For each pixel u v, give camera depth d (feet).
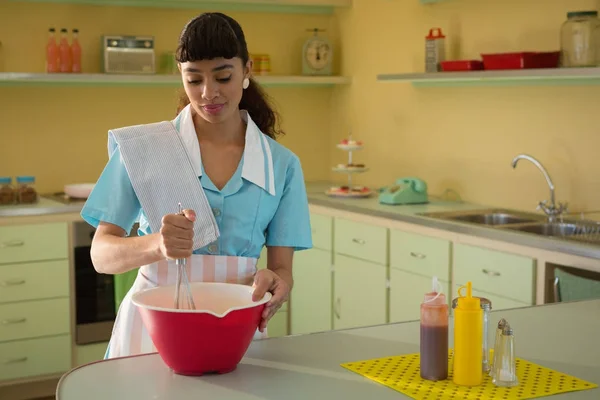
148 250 5.72
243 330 5.15
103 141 16.53
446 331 5.13
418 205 14.38
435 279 5.24
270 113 7.09
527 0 13.42
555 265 10.61
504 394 4.89
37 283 13.96
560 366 5.43
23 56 15.65
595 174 12.45
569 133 12.83
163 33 16.71
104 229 6.33
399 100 16.39
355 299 14.32
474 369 5.03
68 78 14.98
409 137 16.20
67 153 16.25
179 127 6.55
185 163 6.36
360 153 17.71
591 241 10.57
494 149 14.25
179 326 5.00
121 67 15.70
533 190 13.55
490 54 12.91
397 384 5.04
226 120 6.55
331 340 5.97
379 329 6.29
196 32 5.83
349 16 17.74
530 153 13.56
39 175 16.07
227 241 6.49
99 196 6.36
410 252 12.99
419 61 15.75
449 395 4.86
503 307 11.38
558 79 12.94
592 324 6.44
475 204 14.55
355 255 14.26
